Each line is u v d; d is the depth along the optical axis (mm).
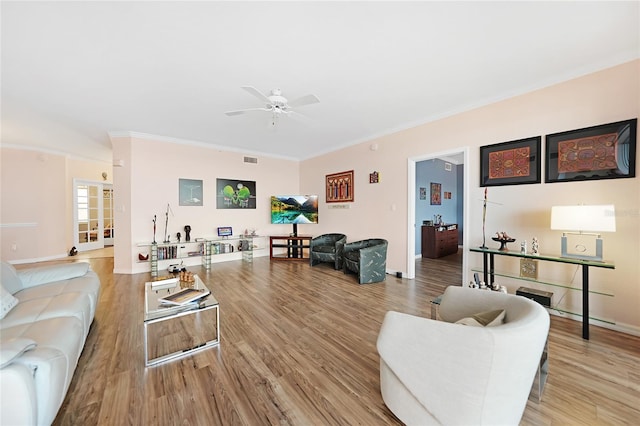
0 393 1025
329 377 1768
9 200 5273
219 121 3979
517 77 2717
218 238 5387
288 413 1456
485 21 1897
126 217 4500
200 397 1578
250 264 5301
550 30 2002
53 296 2123
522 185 2967
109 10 1757
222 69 2516
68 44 2121
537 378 1561
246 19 1855
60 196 5957
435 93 3076
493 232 3201
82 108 3449
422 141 3967
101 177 7262
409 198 4207
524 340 1103
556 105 2727
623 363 1904
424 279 4195
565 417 1426
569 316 2705
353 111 3607
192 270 4773
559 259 2432
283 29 1965
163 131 4504
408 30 1988
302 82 2781
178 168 4984
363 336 2326
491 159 3209
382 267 4086
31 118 3818
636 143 2307
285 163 6512
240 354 2041
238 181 5762
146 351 1881
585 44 2182
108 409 1476
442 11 1795
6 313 1766
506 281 3154
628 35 2061
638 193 2305
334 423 1387
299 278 4234
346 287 3758
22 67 2457
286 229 6508
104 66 2451
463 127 3473
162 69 2508
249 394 1604
